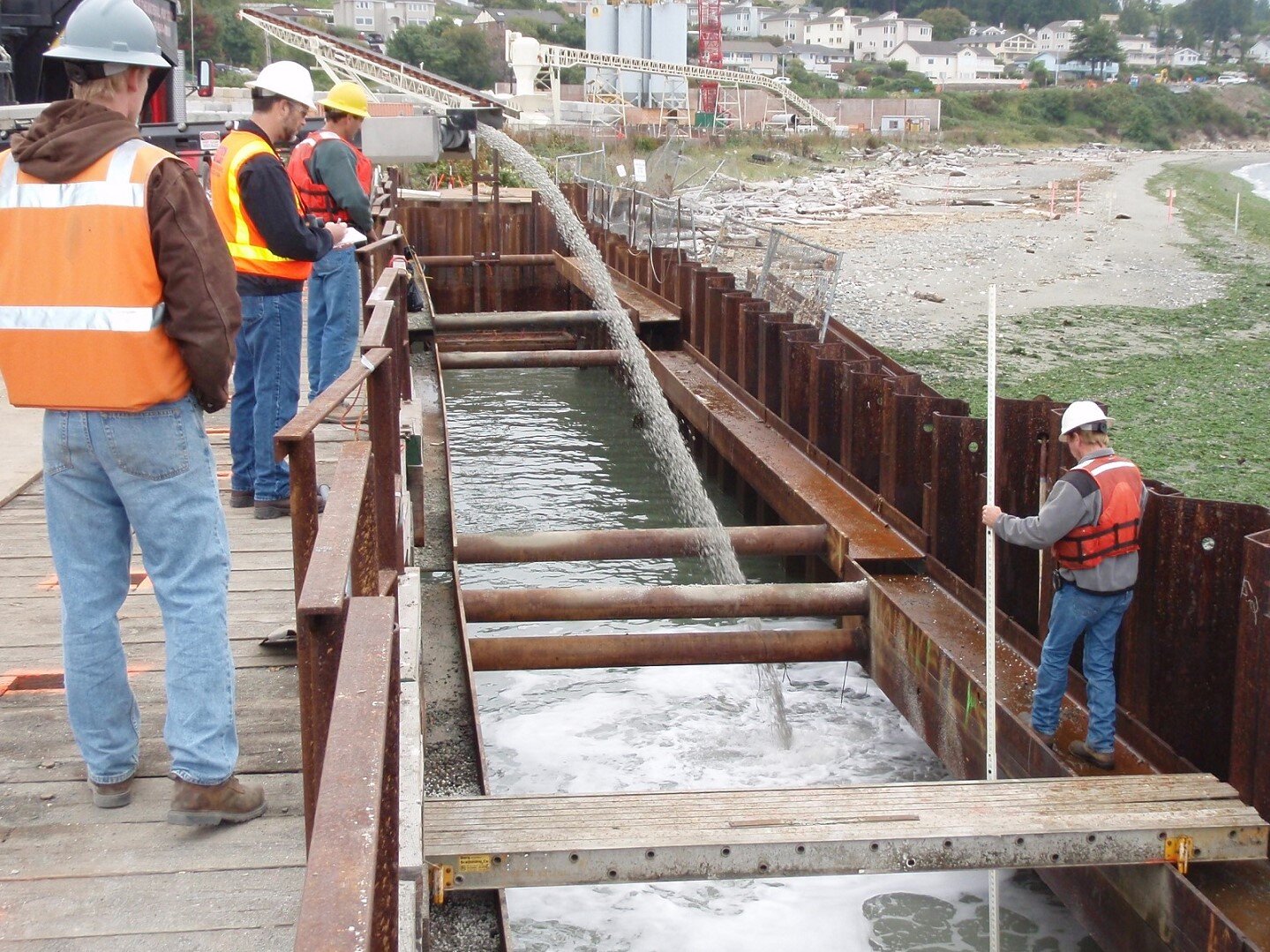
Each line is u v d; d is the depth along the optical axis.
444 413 11.88
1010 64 166.12
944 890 6.24
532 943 5.79
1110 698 5.62
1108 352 17.66
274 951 3.16
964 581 7.78
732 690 8.45
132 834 3.66
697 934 5.88
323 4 133.75
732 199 42.41
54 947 3.16
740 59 142.00
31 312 3.29
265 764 4.08
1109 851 4.89
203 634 3.55
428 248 22.47
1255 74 174.00
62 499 3.50
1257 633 5.07
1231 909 4.75
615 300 15.91
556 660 7.59
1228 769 5.70
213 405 3.45
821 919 6.00
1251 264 27.31
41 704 4.47
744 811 5.04
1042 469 6.75
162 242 3.25
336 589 2.74
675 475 13.45
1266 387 15.28
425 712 5.97
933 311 21.05
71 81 3.31
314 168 7.22
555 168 28.73
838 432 10.73
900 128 101.75
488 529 11.77
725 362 14.25
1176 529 5.74
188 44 64.69
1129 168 69.62
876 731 7.92
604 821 4.93
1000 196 47.81
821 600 7.96
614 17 78.88
